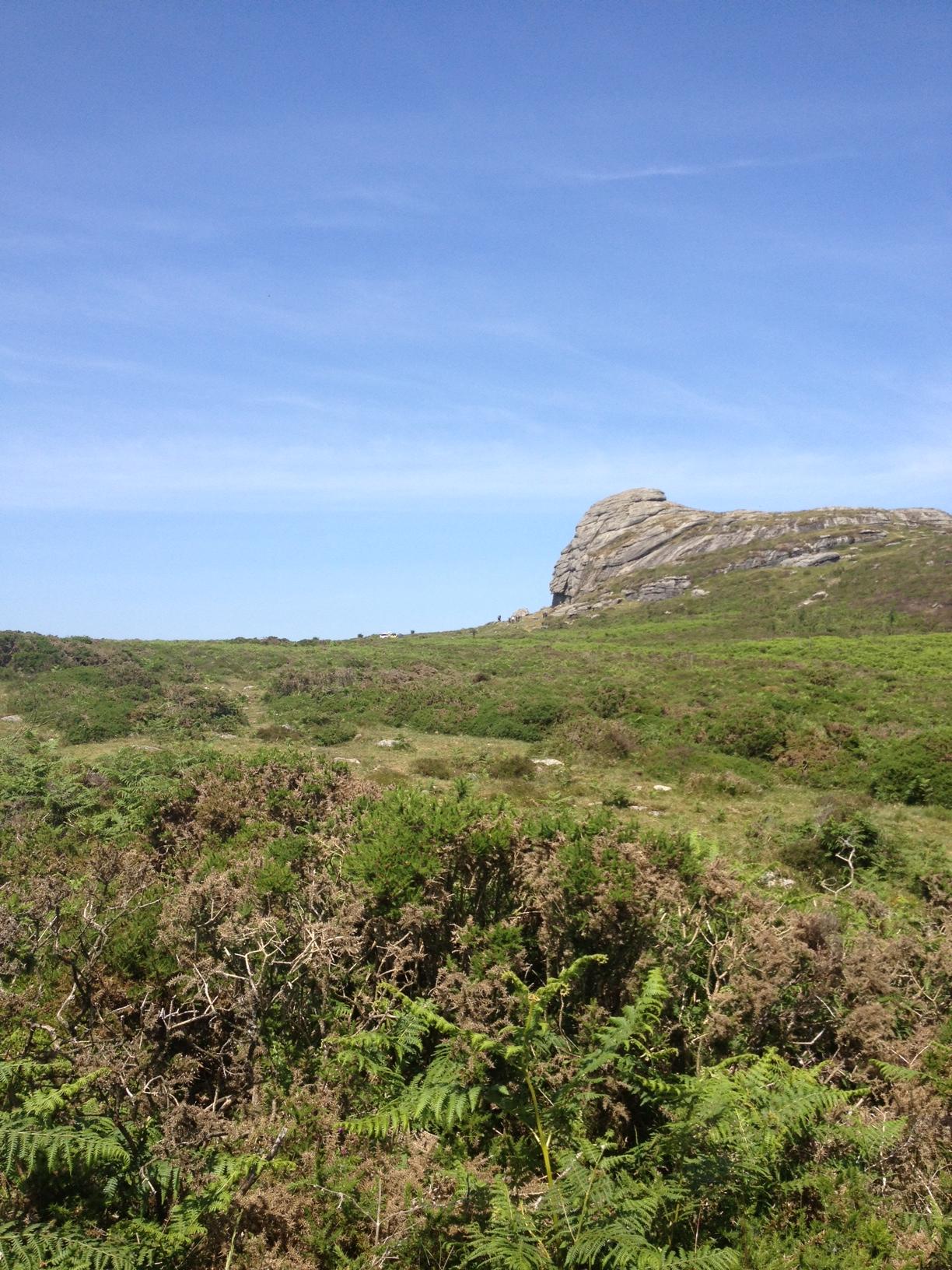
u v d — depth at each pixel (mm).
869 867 10578
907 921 6973
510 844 5230
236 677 32875
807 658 39625
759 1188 3488
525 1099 3746
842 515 108625
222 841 7637
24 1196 3203
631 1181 3361
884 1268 3076
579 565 125062
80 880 5844
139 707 23844
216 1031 4590
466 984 4250
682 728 21375
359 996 4637
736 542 107062
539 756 20266
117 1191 3385
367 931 4980
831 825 11078
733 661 37531
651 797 16031
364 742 22344
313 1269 3174
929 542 83875
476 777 17203
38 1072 3693
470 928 4766
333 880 5336
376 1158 3721
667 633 63156
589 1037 4266
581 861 4840
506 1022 4109
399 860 5055
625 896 4531
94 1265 2963
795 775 18047
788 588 79375
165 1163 3420
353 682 30391
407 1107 3643
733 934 4977
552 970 4754
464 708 25703
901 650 39938
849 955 5133
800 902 6555
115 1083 3729
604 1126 3959
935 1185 3559
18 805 11727
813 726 20484
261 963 4664
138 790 11750
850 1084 4395
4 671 28266
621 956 4664
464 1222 3262
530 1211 3256
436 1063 3904
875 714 22891
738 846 11875
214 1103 4004
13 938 4477
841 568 81312
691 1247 3260
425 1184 3521
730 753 19688
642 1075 3920
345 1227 3383
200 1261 3172
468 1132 3955
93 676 27578
